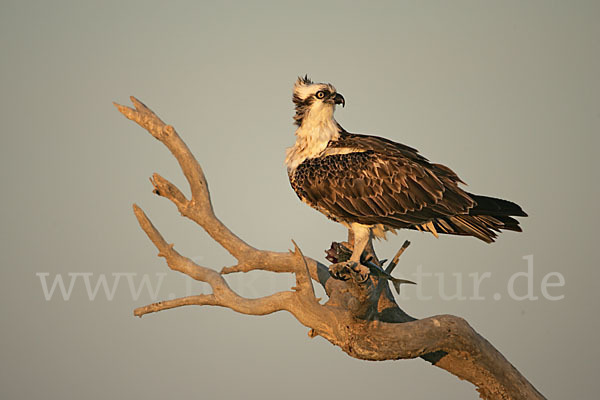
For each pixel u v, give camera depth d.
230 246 11.73
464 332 11.12
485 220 11.84
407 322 11.07
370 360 10.97
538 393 11.95
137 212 10.82
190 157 10.75
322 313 10.66
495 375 11.69
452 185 11.77
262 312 10.91
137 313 11.04
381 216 11.84
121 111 10.52
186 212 11.42
